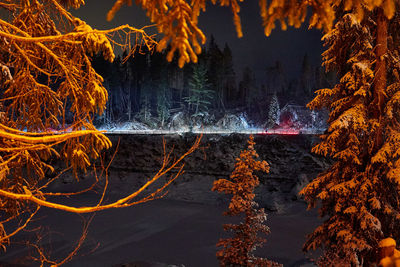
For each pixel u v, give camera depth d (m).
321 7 1.74
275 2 1.65
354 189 7.92
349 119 7.77
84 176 31.53
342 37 8.16
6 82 5.72
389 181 7.74
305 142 31.19
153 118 61.91
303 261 11.97
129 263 13.09
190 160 32.62
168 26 1.75
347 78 8.27
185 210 24.17
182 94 78.06
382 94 7.87
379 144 7.90
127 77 75.12
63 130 5.68
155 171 32.03
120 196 28.45
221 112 66.94
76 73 5.70
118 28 2.97
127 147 34.31
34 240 16.69
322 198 8.34
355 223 7.77
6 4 5.46
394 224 7.62
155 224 20.70
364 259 7.58
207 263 14.51
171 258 15.05
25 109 5.97
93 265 14.01
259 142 32.34
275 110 51.56
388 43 8.19
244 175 9.32
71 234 18.16
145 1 1.80
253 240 9.00
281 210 23.22
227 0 1.76
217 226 20.27
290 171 29.05
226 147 32.69
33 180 6.08
